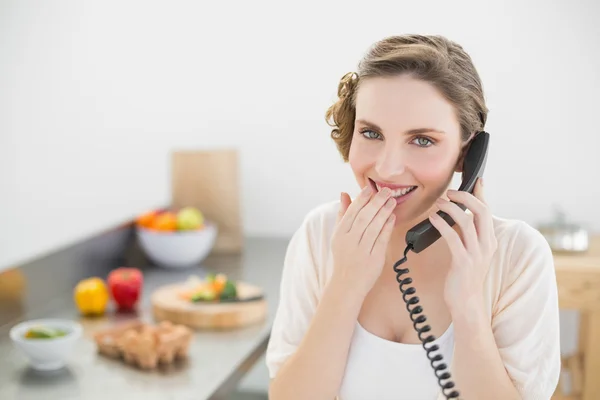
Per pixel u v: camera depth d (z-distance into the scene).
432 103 0.95
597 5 2.69
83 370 1.79
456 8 2.80
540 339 1.02
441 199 0.99
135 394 1.65
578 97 2.74
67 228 3.32
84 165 3.24
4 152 3.32
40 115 3.26
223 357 1.87
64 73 3.20
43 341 1.76
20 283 2.21
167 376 1.75
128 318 2.18
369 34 2.89
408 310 1.02
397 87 0.95
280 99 3.00
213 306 2.15
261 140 3.04
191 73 3.06
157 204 3.17
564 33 2.72
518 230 1.06
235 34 3.00
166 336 1.83
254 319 2.14
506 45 2.77
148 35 3.08
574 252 2.28
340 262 1.03
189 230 2.69
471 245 0.98
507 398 0.98
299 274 1.15
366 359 1.06
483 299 1.04
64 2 3.14
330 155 2.98
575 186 2.79
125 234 2.84
